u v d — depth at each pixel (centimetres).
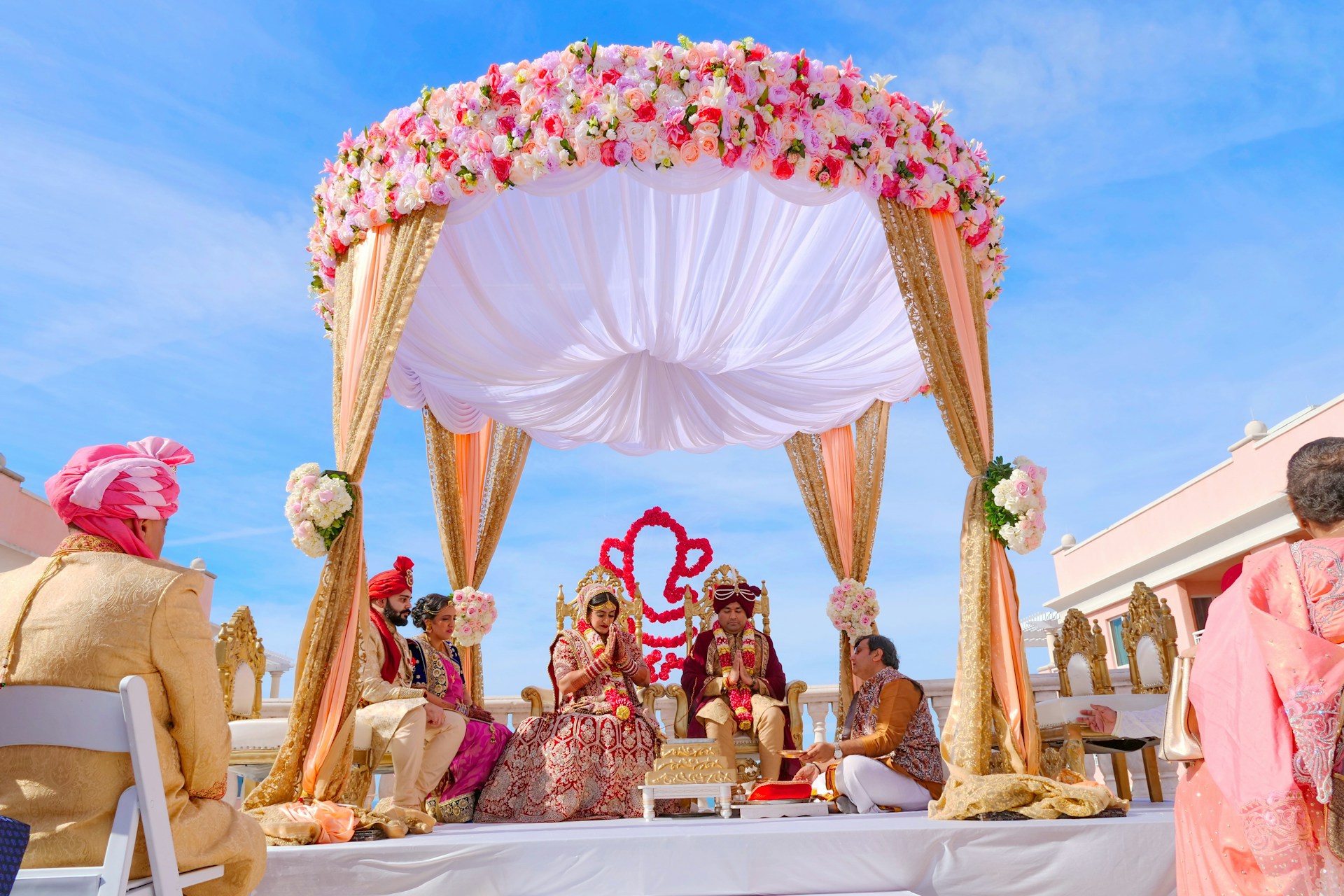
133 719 208
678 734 626
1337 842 194
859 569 738
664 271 524
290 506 447
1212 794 223
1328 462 221
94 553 241
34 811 214
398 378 592
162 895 207
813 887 334
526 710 728
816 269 546
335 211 501
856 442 751
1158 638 544
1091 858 348
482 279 531
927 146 495
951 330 482
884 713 490
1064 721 498
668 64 462
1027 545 452
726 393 683
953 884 343
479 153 463
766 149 456
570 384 655
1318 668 196
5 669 222
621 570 707
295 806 390
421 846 335
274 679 971
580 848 333
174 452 271
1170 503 1688
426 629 577
